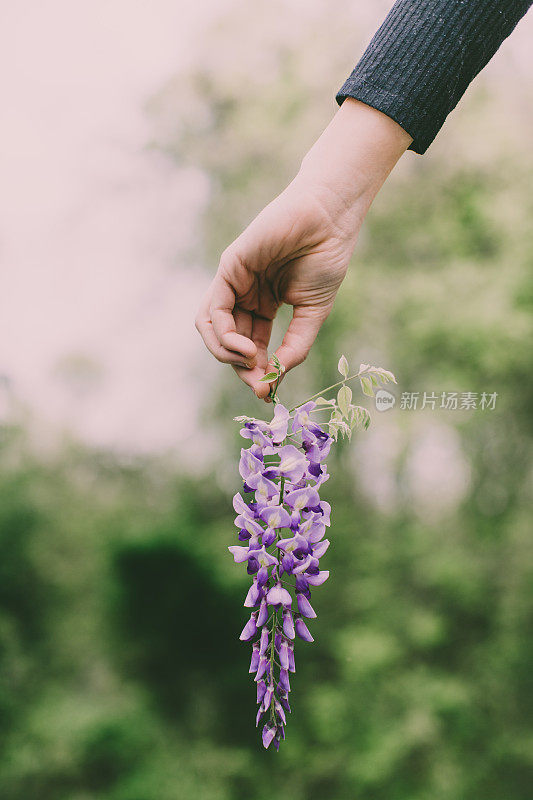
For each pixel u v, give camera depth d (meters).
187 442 8.24
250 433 0.97
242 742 6.16
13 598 6.91
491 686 6.39
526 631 6.64
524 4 0.99
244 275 1.08
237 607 6.27
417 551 7.07
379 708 6.16
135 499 8.10
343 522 7.43
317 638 6.76
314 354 7.40
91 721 5.95
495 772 5.86
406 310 6.84
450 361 6.81
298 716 6.28
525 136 6.76
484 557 7.11
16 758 5.73
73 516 7.61
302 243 1.06
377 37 1.02
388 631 6.73
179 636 6.28
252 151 7.52
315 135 7.25
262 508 0.94
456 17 0.97
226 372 7.98
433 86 0.99
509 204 6.63
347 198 1.05
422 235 7.01
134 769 5.78
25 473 7.47
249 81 7.48
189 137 7.91
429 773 5.82
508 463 7.17
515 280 6.52
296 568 0.93
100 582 6.65
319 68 7.20
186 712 6.26
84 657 6.64
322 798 5.81
